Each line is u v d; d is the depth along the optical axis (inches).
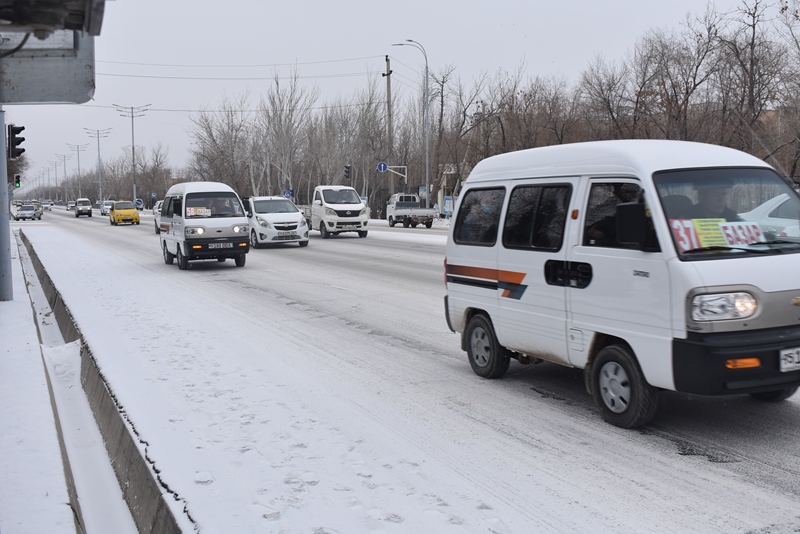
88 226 2055.9
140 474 204.5
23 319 431.2
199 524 162.2
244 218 763.4
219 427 232.4
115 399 267.9
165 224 825.5
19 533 153.6
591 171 236.5
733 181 222.5
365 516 166.1
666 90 1263.5
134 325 421.4
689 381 200.1
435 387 281.6
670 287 204.1
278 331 401.4
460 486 184.4
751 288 201.0
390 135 2126.0
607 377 230.4
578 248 237.6
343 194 1290.6
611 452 207.3
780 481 184.9
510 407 253.8
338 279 650.8
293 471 194.1
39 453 202.2
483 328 290.2
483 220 287.4
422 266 752.3
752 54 1145.4
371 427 232.5
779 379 201.0
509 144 1772.9
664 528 159.9
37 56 136.8
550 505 172.6
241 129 2824.8
